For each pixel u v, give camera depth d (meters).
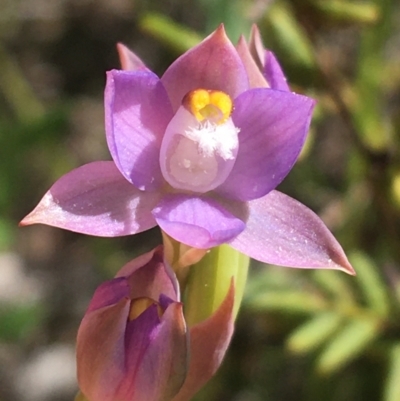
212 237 0.07
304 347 0.13
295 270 0.15
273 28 0.14
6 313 0.19
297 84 0.14
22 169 0.23
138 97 0.08
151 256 0.08
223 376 0.18
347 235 0.16
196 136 0.08
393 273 0.15
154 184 0.08
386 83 0.17
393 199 0.13
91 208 0.08
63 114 0.21
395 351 0.13
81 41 0.27
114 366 0.08
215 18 0.15
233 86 0.08
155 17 0.14
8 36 0.27
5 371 0.22
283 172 0.08
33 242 0.25
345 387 0.16
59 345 0.23
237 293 0.09
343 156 0.22
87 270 0.24
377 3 0.15
